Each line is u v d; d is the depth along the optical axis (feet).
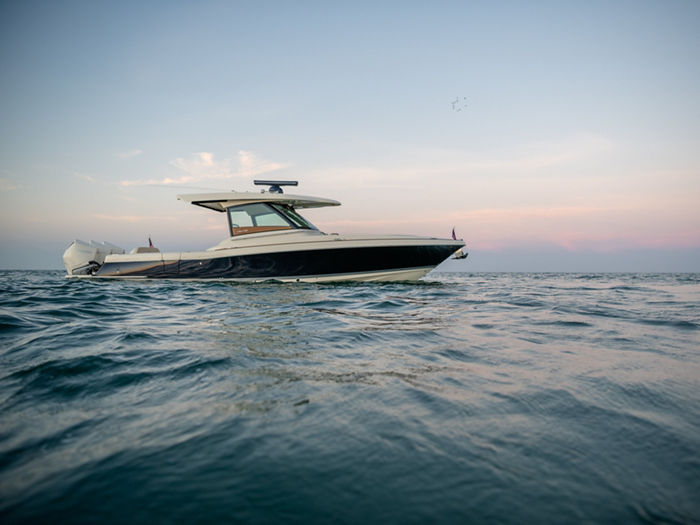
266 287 25.95
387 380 6.33
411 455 3.87
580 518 2.99
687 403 5.51
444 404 5.29
